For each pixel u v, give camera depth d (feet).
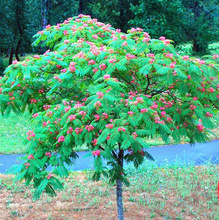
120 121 13.33
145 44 14.70
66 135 14.33
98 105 13.16
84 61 15.43
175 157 33.35
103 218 21.39
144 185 26.66
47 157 14.92
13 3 98.02
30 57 16.53
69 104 15.74
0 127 44.57
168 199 24.47
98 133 14.37
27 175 15.28
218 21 69.26
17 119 48.32
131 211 22.45
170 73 13.94
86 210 22.57
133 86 16.63
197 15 77.20
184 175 28.73
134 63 15.15
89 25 20.20
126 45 15.10
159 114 15.20
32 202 23.62
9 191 25.21
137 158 17.57
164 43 14.94
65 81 15.08
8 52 129.29
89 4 77.30
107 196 24.80
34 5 78.23
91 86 16.01
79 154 33.83
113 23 76.23
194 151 35.27
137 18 57.26
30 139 15.46
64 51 17.49
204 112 15.55
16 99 16.58
